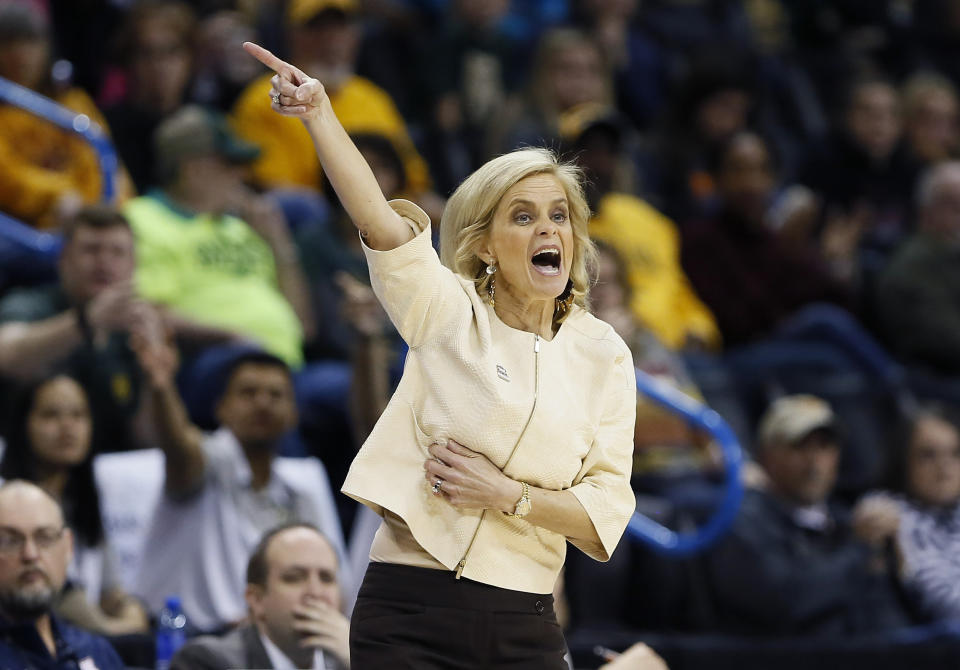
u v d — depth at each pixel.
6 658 13.34
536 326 9.34
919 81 33.28
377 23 30.92
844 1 36.94
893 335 27.80
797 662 18.56
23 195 22.53
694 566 20.19
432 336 9.04
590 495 9.01
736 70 30.02
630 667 13.47
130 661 15.89
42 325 19.39
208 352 20.94
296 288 23.09
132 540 18.14
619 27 33.16
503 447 8.88
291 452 20.78
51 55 23.55
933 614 21.06
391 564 8.96
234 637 13.98
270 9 29.47
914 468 22.08
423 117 30.48
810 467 20.84
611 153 24.78
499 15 31.45
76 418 17.33
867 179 32.34
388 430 9.01
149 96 26.02
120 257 19.41
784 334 25.97
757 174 27.22
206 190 22.42
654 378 21.38
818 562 20.34
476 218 9.20
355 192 8.77
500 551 8.94
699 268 26.98
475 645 8.82
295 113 8.61
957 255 27.72
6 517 13.58
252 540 17.91
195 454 17.84
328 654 13.70
